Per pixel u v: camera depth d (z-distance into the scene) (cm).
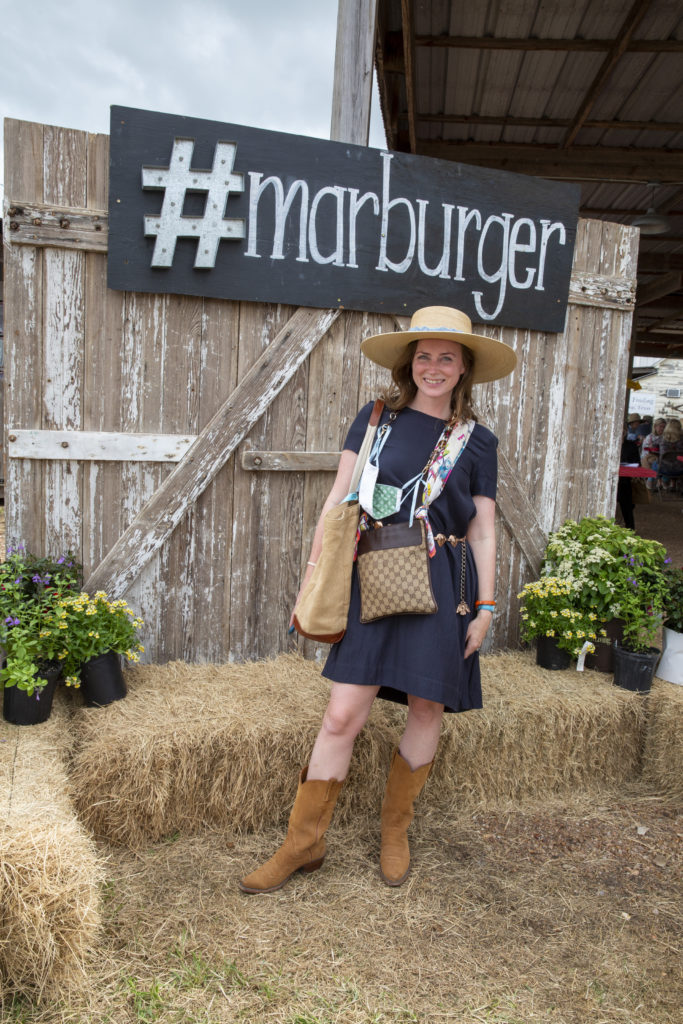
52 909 176
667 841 273
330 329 319
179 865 235
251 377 305
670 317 1523
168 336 295
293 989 186
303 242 302
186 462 300
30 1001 176
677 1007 191
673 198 866
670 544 834
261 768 254
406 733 237
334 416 325
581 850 264
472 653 222
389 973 194
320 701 282
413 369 218
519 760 294
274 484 319
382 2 453
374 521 212
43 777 217
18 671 242
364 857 246
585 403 372
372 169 308
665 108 641
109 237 276
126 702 270
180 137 278
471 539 227
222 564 315
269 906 217
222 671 308
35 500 288
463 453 219
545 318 350
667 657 336
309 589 214
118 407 293
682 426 1578
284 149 294
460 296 333
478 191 328
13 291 275
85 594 271
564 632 326
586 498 380
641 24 517
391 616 209
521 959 205
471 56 571
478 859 253
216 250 288
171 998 180
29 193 271
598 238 361
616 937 218
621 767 318
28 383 281
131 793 239
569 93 620
